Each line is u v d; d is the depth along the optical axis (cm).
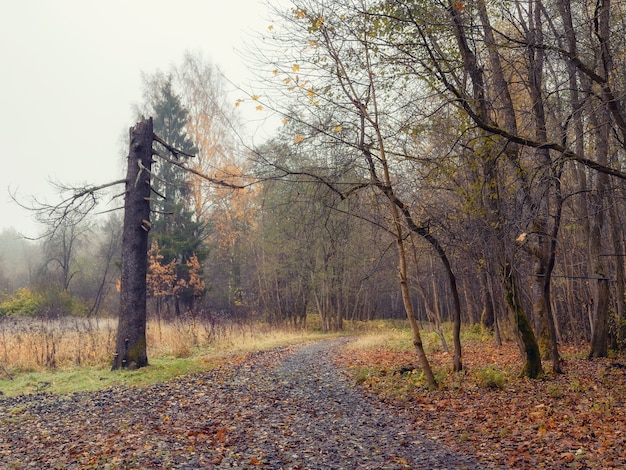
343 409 1075
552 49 934
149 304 4416
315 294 4247
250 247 4431
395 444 810
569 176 1845
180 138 4044
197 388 1281
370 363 1781
